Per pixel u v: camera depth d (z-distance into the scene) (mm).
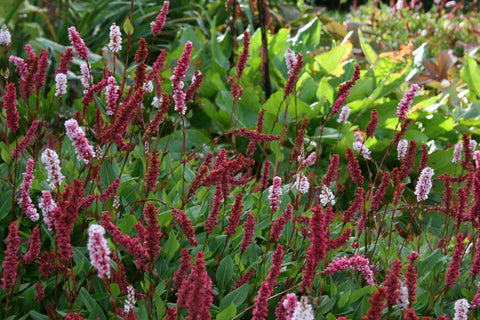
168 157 2924
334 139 3865
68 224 1614
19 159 2500
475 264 1966
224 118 4195
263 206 2574
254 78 4816
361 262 1884
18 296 1929
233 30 4816
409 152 2330
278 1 7508
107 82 2250
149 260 1694
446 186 2459
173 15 6879
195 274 1429
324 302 2006
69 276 1806
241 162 2086
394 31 7879
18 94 3812
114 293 1824
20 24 4863
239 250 2285
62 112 3951
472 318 1989
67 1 6055
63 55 2254
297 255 2357
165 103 2453
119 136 2117
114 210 2178
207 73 4797
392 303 1633
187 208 2572
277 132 3988
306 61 4656
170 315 1562
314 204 2871
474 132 4430
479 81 5086
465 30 7957
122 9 6219
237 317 1925
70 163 2490
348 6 14188
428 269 2309
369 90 4383
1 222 2260
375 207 2283
